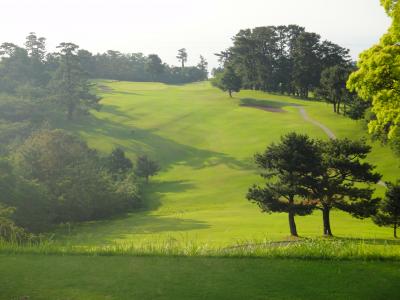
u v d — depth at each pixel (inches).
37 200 1879.9
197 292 405.1
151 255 519.5
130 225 1978.3
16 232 1309.1
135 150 3887.8
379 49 873.5
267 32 6614.2
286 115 4589.1
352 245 544.1
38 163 2421.3
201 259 502.6
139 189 2920.8
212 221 1958.7
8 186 1807.3
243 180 3029.0
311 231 1678.2
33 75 6053.2
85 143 3235.7
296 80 6077.8
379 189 2546.8
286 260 498.0
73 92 4660.4
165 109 5191.9
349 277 443.2
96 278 441.4
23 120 4042.8
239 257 511.5
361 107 3644.2
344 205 1600.6
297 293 402.9
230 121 4562.0
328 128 3863.2
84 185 2378.2
